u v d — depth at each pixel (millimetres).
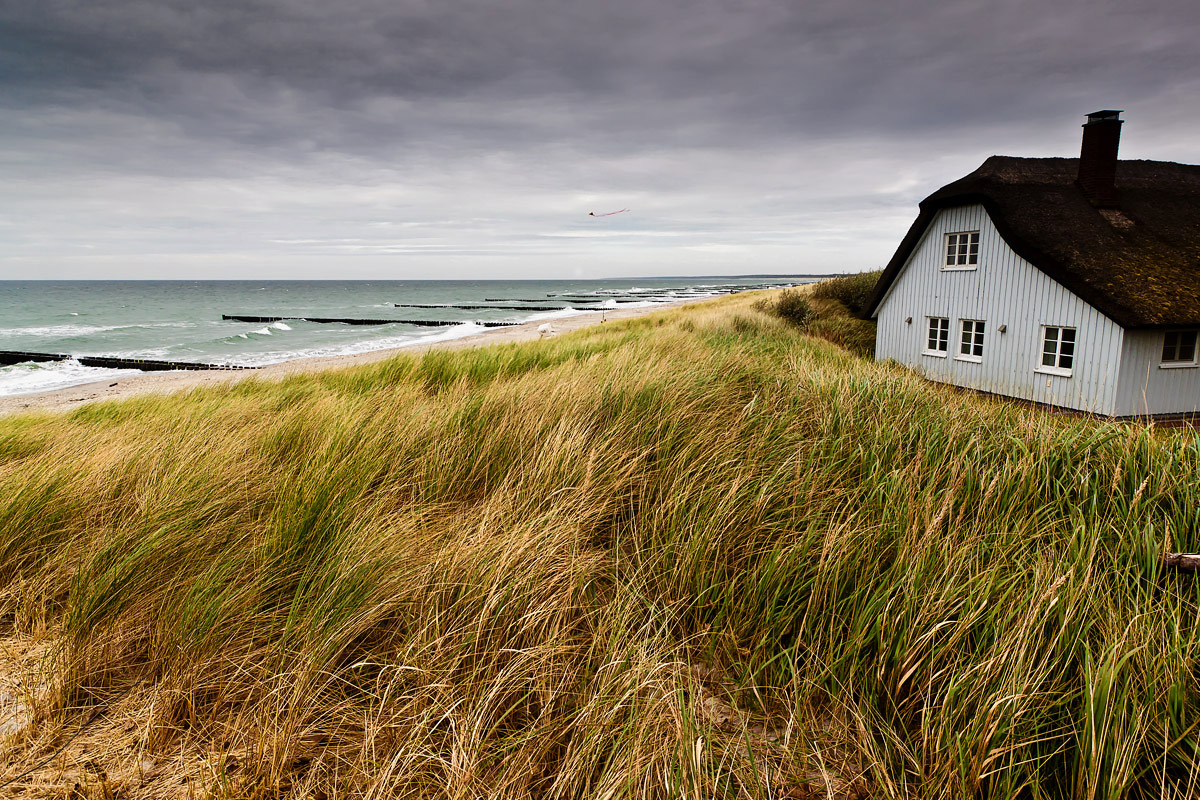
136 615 2533
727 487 3412
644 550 3105
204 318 66938
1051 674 2100
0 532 3051
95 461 4141
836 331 22562
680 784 1723
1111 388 11656
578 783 1794
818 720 2209
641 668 2088
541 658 2211
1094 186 13719
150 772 1918
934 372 16281
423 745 1943
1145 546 2629
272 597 2701
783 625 2521
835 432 4297
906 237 16859
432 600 2525
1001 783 1794
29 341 40656
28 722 2074
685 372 5941
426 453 4160
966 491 3275
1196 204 14305
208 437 4875
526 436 4355
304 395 7281
